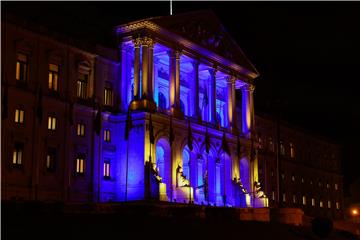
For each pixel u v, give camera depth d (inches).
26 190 2128.4
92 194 2406.5
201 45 2891.2
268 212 2431.1
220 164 2979.8
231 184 3011.8
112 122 2573.8
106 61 2596.0
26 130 2165.4
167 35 2679.6
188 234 1605.6
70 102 2309.3
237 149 3053.6
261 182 3836.1
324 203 4852.4
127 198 2456.9
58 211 1651.1
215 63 3038.9
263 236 1841.8
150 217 1738.4
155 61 2824.8
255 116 3878.0
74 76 2415.1
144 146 2443.4
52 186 2244.1
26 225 1407.5
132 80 2687.0
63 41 2368.4
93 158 2442.2
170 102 2711.6
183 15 2778.1
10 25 2150.6
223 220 1991.9
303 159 4576.8
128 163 2491.4
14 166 2105.1
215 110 3011.8
